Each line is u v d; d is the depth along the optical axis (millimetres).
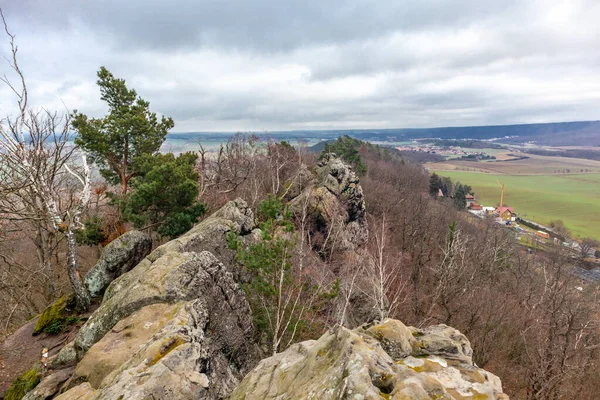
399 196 68125
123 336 11008
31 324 17531
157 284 12648
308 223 37250
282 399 6480
